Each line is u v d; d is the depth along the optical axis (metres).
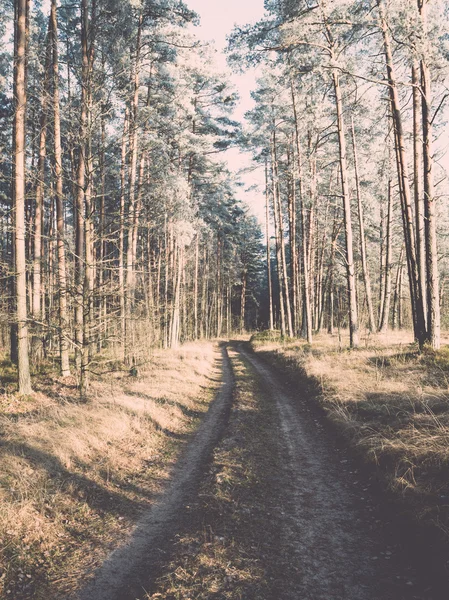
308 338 23.52
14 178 11.55
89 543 5.11
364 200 27.66
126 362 17.66
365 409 9.09
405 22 10.86
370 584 3.93
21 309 11.67
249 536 4.93
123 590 4.12
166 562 4.53
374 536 4.79
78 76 11.36
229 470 6.95
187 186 19.75
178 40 18.05
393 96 13.55
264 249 68.81
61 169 11.02
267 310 74.88
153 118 17.53
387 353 14.52
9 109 20.94
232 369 21.30
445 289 36.25
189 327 42.94
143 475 7.35
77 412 9.65
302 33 13.62
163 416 10.81
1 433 8.08
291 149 28.86
